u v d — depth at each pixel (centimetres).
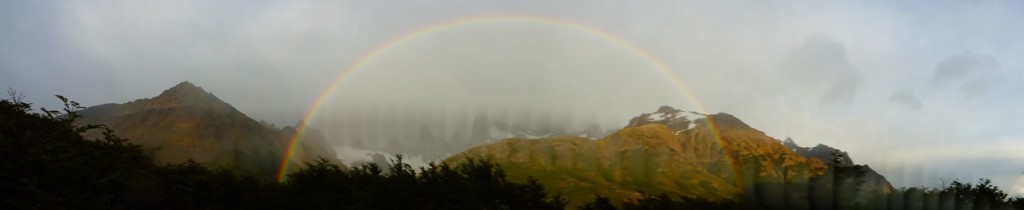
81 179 2866
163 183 3161
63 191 2741
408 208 3169
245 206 3200
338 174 3525
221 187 3234
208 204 3209
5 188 2562
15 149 2783
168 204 3134
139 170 3161
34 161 2758
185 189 3125
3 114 3094
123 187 3033
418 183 3434
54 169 2784
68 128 3309
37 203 2584
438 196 3262
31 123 3167
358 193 3189
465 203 3250
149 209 3103
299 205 3153
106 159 3067
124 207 2922
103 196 2842
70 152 2984
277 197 3244
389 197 3195
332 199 3156
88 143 3234
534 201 3681
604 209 3950
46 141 3033
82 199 2717
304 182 3459
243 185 3362
